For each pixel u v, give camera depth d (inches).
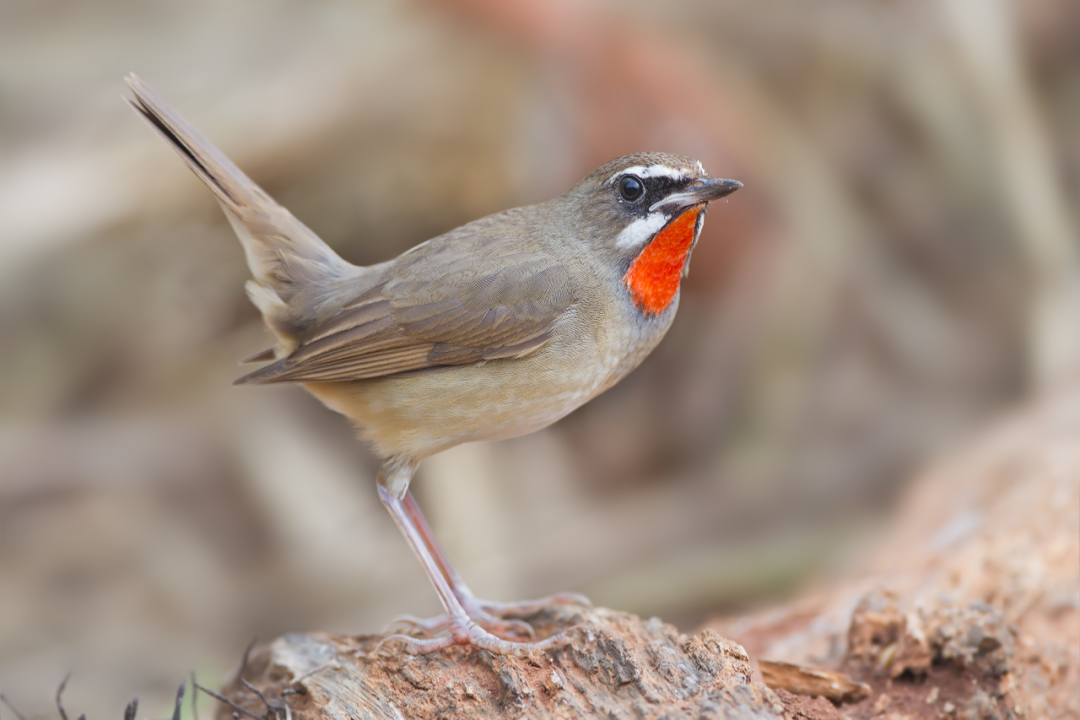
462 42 567.2
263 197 339.6
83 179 553.3
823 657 320.2
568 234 327.3
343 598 507.8
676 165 317.7
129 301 562.9
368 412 323.6
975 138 590.2
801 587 484.1
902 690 289.7
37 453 543.5
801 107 605.0
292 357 324.5
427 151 562.9
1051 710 287.6
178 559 520.7
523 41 558.9
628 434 581.3
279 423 556.7
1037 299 576.1
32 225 548.7
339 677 274.8
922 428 554.9
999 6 593.3
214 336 572.1
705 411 574.2
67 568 515.8
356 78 568.1
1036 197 582.6
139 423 557.6
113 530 529.3
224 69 592.7
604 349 320.2
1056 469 393.7
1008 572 343.6
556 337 315.6
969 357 577.3
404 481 325.7
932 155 597.6
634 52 559.8
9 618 489.4
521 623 307.0
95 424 558.6
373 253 571.2
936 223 597.0
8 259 546.6
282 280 342.3
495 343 314.7
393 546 526.3
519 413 321.7
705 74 565.6
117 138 569.3
